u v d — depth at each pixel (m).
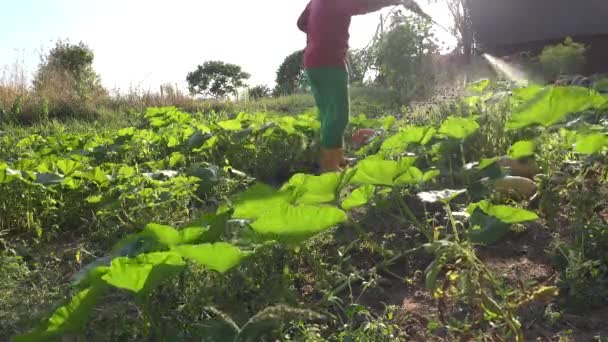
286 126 6.05
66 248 3.93
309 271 2.93
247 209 2.58
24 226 4.35
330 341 2.33
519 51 13.18
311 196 2.84
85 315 2.14
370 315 2.41
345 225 3.45
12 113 12.09
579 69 11.05
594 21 12.47
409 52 11.70
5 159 6.30
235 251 2.16
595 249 2.67
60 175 4.52
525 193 3.55
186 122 8.37
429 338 2.28
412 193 3.80
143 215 3.98
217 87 39.22
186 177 4.62
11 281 3.01
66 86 14.95
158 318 2.33
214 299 2.41
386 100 10.97
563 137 3.61
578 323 2.28
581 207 2.88
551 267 2.74
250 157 5.93
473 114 5.04
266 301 2.41
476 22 13.48
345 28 4.71
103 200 4.25
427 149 4.41
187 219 3.93
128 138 6.68
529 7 12.98
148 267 2.06
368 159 2.95
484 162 3.68
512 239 3.07
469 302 2.19
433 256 2.95
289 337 2.21
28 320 2.55
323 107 4.85
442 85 11.13
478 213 2.89
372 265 3.01
